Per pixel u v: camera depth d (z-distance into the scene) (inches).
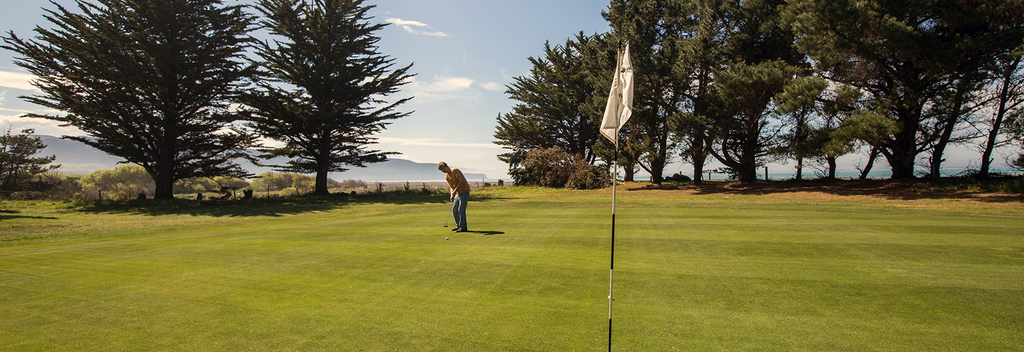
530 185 1497.3
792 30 836.0
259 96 1143.0
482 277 190.2
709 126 1010.1
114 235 429.7
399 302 156.6
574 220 408.8
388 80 1298.0
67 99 973.8
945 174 1139.9
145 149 1075.3
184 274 202.8
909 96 756.0
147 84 1015.6
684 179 1664.6
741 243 267.4
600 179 1255.5
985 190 721.0
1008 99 817.5
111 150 1059.9
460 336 125.6
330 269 208.5
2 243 377.4
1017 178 737.6
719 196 856.9
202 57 1060.5
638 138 1189.1
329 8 1230.9
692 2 1153.4
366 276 194.1
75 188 1766.7
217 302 158.9
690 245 262.4
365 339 123.9
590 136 1577.3
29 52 920.3
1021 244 258.2
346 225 411.5
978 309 143.3
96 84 962.7
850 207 573.6
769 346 116.8
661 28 1244.5
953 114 780.0
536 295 163.6
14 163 1273.4
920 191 762.8
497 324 134.6
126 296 168.1
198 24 1084.5
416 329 131.0
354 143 1349.7
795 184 1063.6
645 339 122.3
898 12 744.3
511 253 243.3
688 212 483.5
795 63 1005.2
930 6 743.7
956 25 724.0
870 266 204.5
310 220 534.3
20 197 1202.0
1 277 203.2
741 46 1029.8
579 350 115.3
